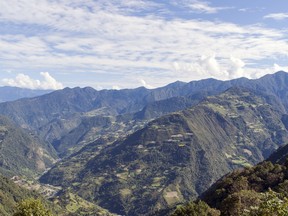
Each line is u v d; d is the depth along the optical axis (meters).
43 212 76.31
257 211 41.78
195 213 117.75
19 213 74.56
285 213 38.47
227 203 114.12
